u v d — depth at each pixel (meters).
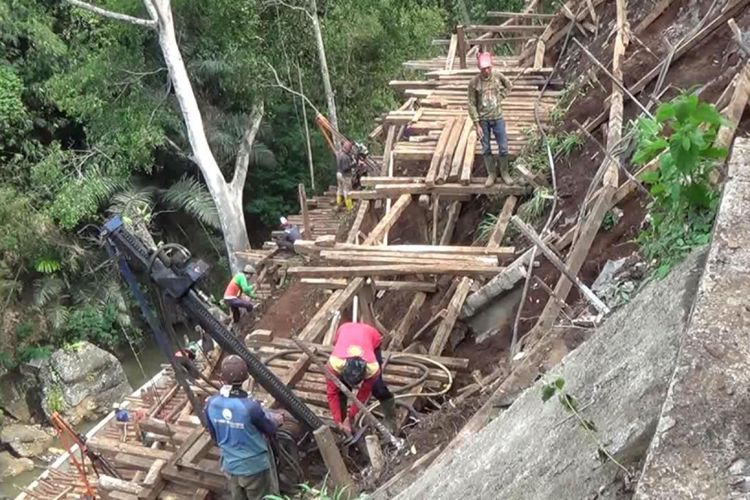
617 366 1.92
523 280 5.93
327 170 19.67
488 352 6.07
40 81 15.73
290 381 6.28
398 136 9.64
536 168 7.34
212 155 16.02
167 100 15.98
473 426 3.82
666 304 1.97
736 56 6.08
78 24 15.42
